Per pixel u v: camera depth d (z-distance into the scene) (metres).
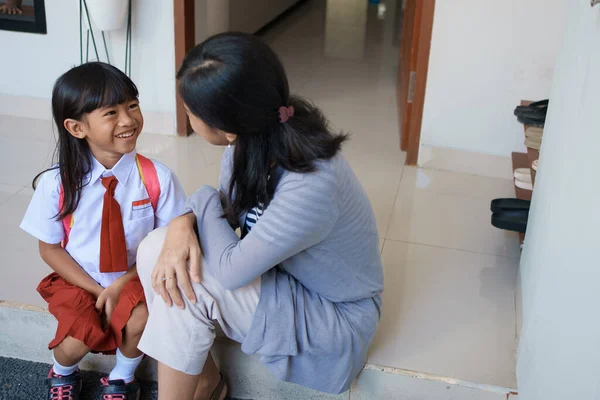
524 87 2.79
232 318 1.49
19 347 1.90
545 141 1.92
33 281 1.99
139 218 1.68
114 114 1.52
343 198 1.41
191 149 3.07
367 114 3.62
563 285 1.32
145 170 1.66
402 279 2.12
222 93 1.23
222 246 1.41
